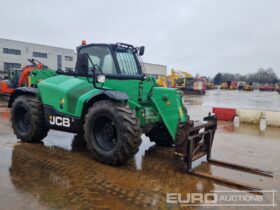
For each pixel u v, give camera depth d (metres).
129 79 4.28
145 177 3.59
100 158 4.01
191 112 11.44
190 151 3.74
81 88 4.41
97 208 2.70
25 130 5.18
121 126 3.73
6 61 37.06
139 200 2.92
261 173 3.90
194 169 3.96
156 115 4.36
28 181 3.31
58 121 4.66
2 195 2.91
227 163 4.22
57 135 5.79
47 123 4.88
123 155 3.79
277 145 5.69
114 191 3.12
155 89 4.36
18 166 3.83
